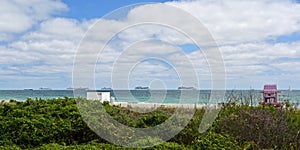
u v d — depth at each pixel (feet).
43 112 26.08
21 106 27.12
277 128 24.80
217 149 21.08
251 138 24.17
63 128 23.48
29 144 22.40
